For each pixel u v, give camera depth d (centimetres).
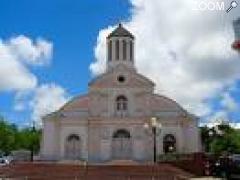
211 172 4781
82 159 7406
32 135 12700
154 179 4703
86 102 7638
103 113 7575
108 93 7644
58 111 7581
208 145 10181
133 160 7244
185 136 7481
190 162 4988
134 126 7519
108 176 4894
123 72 7688
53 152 7475
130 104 7612
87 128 7544
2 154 11319
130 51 7962
